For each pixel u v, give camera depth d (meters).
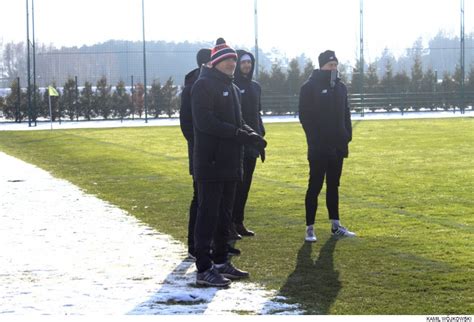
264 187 13.87
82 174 17.02
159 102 51.25
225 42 7.68
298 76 51.56
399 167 16.92
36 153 23.44
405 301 6.29
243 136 7.04
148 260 8.14
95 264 7.99
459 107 51.34
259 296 6.58
